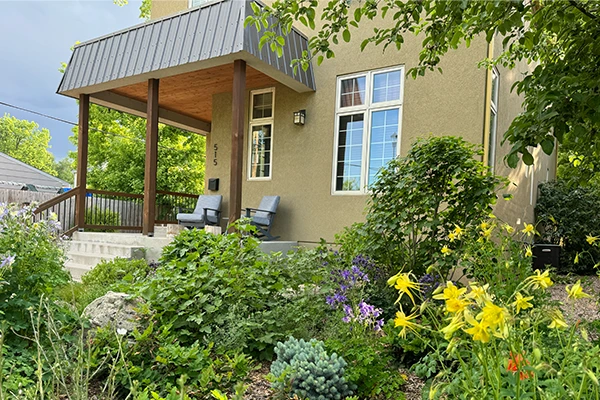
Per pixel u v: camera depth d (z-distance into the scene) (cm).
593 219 813
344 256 408
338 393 217
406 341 256
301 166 689
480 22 223
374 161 624
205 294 296
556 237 839
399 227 390
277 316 297
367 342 252
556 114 196
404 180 388
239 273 307
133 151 1589
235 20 546
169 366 236
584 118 204
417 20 247
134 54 654
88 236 720
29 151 3672
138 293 291
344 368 229
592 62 225
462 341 122
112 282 468
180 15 618
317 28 677
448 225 393
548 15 234
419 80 584
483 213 378
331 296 317
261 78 691
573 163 343
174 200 1002
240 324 269
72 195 738
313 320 303
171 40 613
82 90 731
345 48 652
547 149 201
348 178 649
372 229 400
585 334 134
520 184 756
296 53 640
